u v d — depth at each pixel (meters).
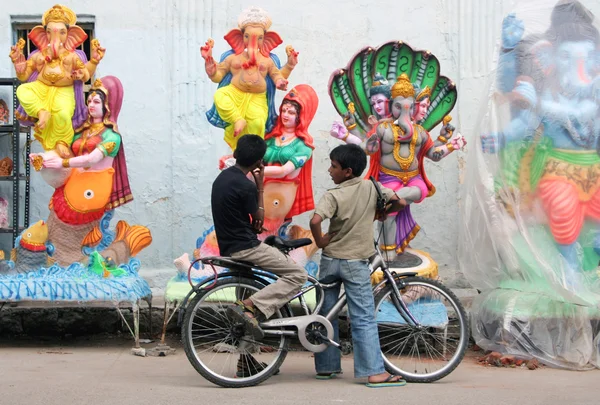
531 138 6.09
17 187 7.16
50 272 6.30
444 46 7.65
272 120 6.66
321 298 5.27
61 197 6.43
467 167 6.59
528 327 6.00
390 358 5.98
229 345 5.45
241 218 5.09
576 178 6.07
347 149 5.23
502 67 6.25
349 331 6.62
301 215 7.60
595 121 6.10
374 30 7.67
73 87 6.40
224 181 5.10
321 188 7.63
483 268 6.47
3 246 7.55
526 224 6.09
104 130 6.41
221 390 4.97
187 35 7.58
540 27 6.25
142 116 7.59
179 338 6.96
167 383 5.19
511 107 6.19
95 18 7.59
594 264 6.14
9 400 4.67
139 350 6.23
